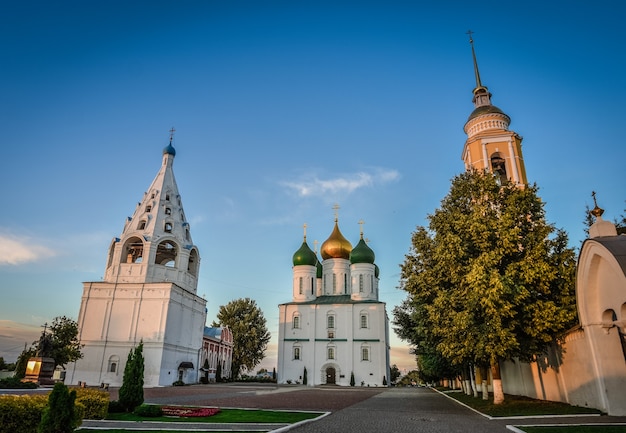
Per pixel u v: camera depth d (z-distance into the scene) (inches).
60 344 1729.8
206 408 814.5
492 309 781.9
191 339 2292.1
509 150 1540.4
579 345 821.9
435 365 1648.6
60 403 373.1
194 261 2426.2
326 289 2977.4
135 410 716.0
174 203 2411.4
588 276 741.3
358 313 2677.2
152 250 2197.3
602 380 734.5
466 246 886.4
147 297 2069.4
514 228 880.9
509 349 818.8
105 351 1993.1
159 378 1932.8
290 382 2593.5
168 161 2532.0
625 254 635.5
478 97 1759.4
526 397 1149.7
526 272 823.1
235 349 3363.7
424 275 981.8
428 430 577.3
